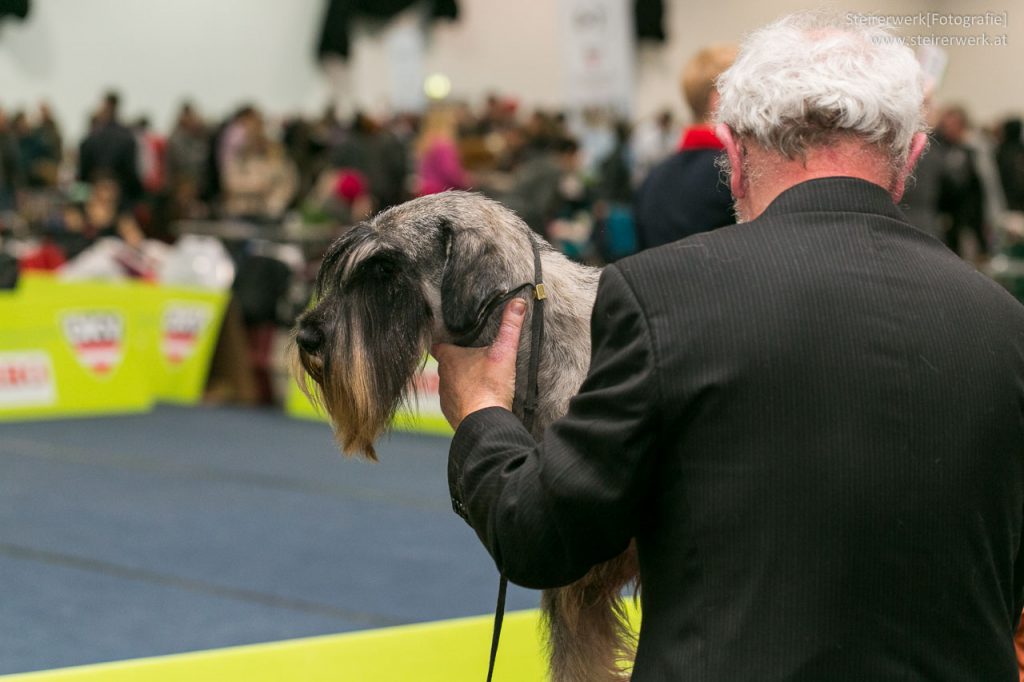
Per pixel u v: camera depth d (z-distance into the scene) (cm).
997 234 1370
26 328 1045
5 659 448
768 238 198
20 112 1752
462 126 1673
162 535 654
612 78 1628
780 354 189
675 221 492
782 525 187
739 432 189
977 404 191
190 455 882
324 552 619
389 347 254
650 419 192
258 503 733
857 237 198
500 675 383
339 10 2122
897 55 205
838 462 186
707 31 2159
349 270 260
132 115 2000
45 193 1568
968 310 195
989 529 193
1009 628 202
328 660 393
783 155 205
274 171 1459
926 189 651
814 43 204
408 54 2044
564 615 276
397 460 858
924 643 189
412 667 388
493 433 224
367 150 1387
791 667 185
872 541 186
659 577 201
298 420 1030
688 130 500
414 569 586
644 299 196
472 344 253
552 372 262
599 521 198
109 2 1966
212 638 477
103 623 496
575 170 1503
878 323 191
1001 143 1603
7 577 568
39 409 1047
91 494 756
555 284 267
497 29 2200
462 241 255
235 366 1105
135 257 1186
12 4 1869
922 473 187
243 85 2089
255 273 1097
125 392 1080
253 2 2084
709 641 190
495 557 216
